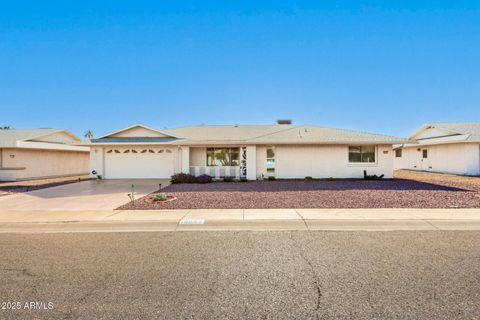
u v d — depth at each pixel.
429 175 22.03
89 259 5.05
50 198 12.23
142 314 3.26
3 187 16.88
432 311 3.25
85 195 13.03
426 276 4.19
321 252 5.30
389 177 19.17
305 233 6.65
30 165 22.47
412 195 11.75
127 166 20.86
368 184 16.02
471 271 4.35
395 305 3.39
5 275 4.39
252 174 19.05
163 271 4.49
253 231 6.87
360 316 3.16
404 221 7.67
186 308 3.38
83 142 20.16
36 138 22.31
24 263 4.88
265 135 20.02
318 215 8.37
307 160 19.44
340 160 19.38
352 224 7.45
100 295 3.72
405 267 4.54
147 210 9.33
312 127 22.34
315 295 3.66
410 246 5.59
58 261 4.96
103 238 6.39
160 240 6.19
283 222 7.67
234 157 19.95
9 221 8.02
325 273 4.34
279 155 19.48
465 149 21.70
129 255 5.25
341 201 10.54
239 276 4.28
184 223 7.69
